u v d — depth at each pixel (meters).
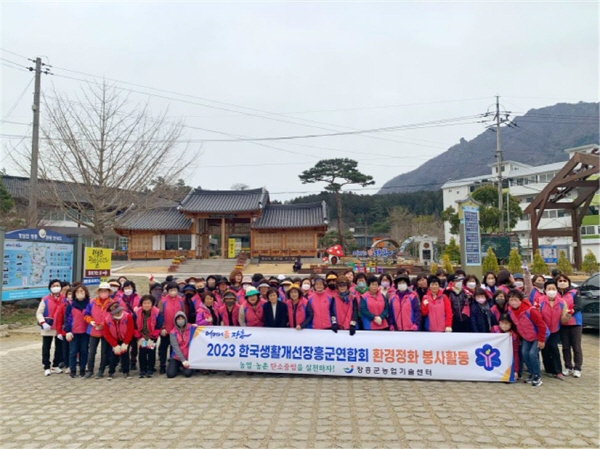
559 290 7.88
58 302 8.48
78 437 5.04
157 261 40.06
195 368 7.89
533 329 7.12
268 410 5.89
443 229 59.22
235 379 7.66
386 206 83.56
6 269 12.86
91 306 7.93
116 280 9.20
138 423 5.46
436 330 7.79
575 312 7.55
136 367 8.74
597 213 50.41
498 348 7.33
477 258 20.47
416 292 8.22
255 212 40.53
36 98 19.30
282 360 7.72
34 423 5.53
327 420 5.46
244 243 53.81
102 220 19.88
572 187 28.80
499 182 36.97
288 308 8.10
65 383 7.52
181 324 7.88
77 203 20.03
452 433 5.01
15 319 13.98
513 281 8.71
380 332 7.62
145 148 20.05
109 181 19.52
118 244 52.81
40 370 8.58
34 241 13.84
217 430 5.18
